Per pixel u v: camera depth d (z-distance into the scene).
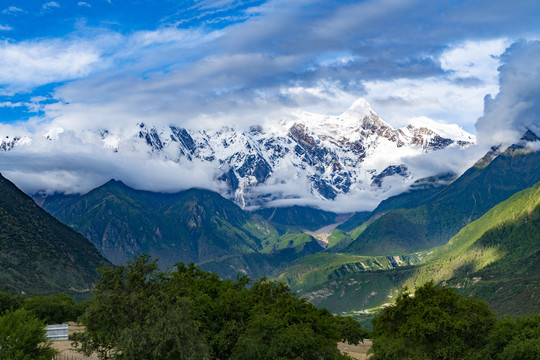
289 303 106.12
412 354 91.56
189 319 79.94
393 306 101.38
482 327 94.94
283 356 91.19
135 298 78.94
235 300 104.75
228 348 99.94
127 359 75.12
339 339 115.12
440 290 101.06
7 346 71.56
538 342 85.88
